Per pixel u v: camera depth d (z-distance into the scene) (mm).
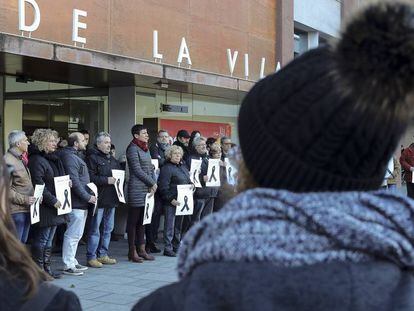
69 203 6695
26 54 7215
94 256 7660
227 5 12453
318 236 976
